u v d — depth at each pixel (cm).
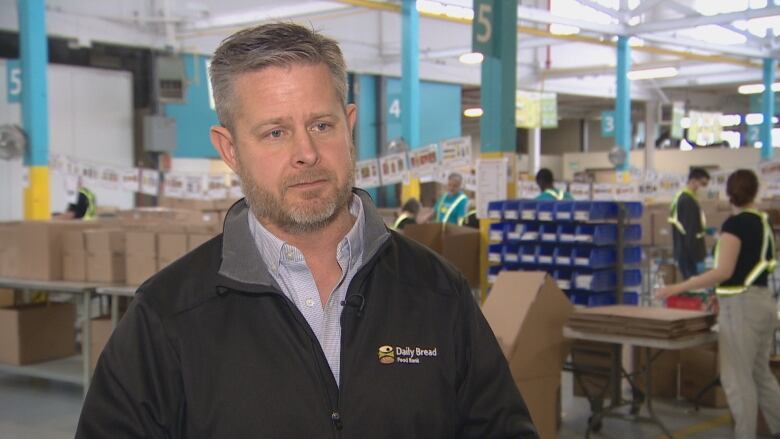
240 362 120
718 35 1435
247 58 120
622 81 1434
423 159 780
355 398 120
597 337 398
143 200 1308
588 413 492
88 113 1257
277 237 127
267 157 122
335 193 124
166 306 123
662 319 385
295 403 118
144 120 1258
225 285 122
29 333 571
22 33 888
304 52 121
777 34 1512
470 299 136
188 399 119
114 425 118
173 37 1270
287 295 126
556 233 513
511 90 604
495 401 131
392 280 129
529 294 395
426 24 1586
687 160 1988
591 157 2112
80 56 1315
